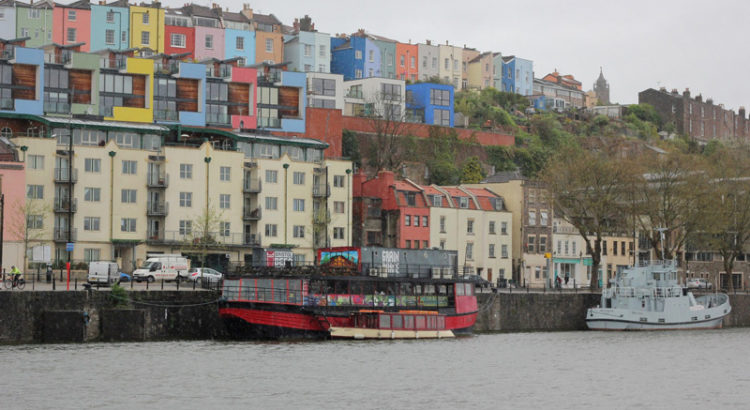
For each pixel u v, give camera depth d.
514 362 88.69
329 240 146.88
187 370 78.00
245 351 88.69
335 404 67.56
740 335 119.19
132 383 72.31
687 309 126.50
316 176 147.75
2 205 107.94
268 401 67.94
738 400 72.69
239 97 163.25
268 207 143.38
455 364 86.00
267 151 147.50
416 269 104.31
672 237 162.75
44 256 104.31
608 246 173.62
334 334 98.06
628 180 134.88
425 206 153.00
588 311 124.38
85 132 133.50
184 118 155.50
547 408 68.44
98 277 107.12
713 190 141.00
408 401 69.31
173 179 136.88
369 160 180.38
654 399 72.56
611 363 90.19
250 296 96.31
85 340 91.19
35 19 186.75
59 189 129.50
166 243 135.62
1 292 88.38
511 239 162.00
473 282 110.12
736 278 172.88
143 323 93.38
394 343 98.12
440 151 189.62
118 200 133.12
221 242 137.12
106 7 193.00
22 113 140.12
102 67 150.38
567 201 137.38
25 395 67.56
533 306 122.00
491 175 188.50
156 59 157.62
